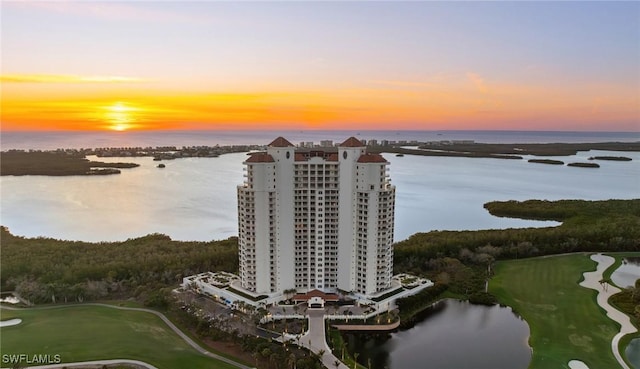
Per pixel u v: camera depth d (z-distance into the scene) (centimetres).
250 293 15950
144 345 12862
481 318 15588
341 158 15788
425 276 19075
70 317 15000
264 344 12519
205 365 11888
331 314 14900
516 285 18400
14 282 17938
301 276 16488
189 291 16962
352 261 16100
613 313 15612
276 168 15688
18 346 12681
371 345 13600
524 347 13500
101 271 18375
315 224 16200
